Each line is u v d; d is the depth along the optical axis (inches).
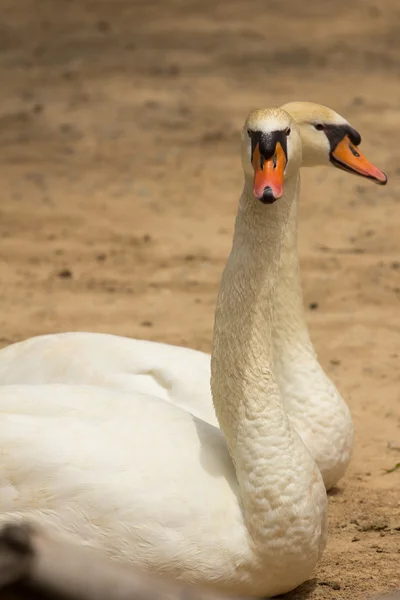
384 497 376.2
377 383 481.4
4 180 831.7
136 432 291.1
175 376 361.7
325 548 329.4
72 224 722.8
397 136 945.5
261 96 1091.3
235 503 284.4
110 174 850.1
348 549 336.8
